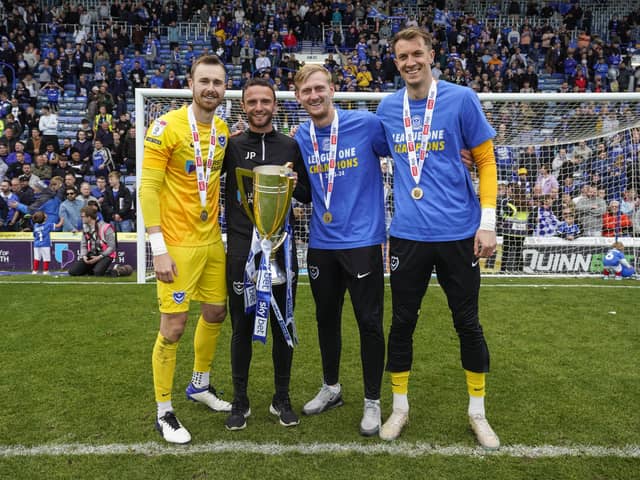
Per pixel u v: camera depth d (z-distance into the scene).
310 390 3.14
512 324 4.56
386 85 14.42
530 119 7.29
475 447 2.46
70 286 6.18
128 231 8.70
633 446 2.46
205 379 2.92
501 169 7.44
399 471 2.25
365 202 2.66
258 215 2.54
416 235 2.50
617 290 5.97
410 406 2.91
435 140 2.47
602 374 3.38
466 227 2.49
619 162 7.32
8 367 3.47
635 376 3.35
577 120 7.20
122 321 4.60
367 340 2.64
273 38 15.86
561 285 6.29
